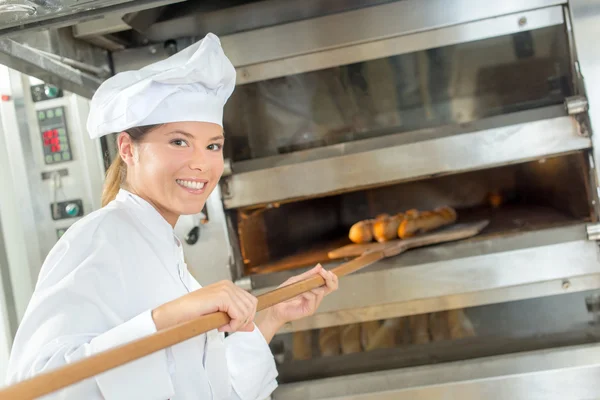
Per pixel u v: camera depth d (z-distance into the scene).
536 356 2.03
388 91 2.16
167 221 1.44
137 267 1.30
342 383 2.10
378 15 2.09
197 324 1.03
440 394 2.04
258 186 2.14
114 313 1.23
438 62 2.11
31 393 0.79
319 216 3.19
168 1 1.64
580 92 2.01
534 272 2.03
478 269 2.05
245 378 1.60
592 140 1.99
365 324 2.16
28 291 2.58
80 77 2.16
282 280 2.13
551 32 2.04
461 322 2.12
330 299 2.12
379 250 1.95
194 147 1.31
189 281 1.46
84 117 2.54
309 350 2.19
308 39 2.13
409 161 2.07
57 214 2.56
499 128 2.03
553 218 2.37
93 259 1.24
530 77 2.09
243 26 2.14
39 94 2.54
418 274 2.07
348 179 2.10
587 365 1.99
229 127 2.22
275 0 2.02
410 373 2.08
